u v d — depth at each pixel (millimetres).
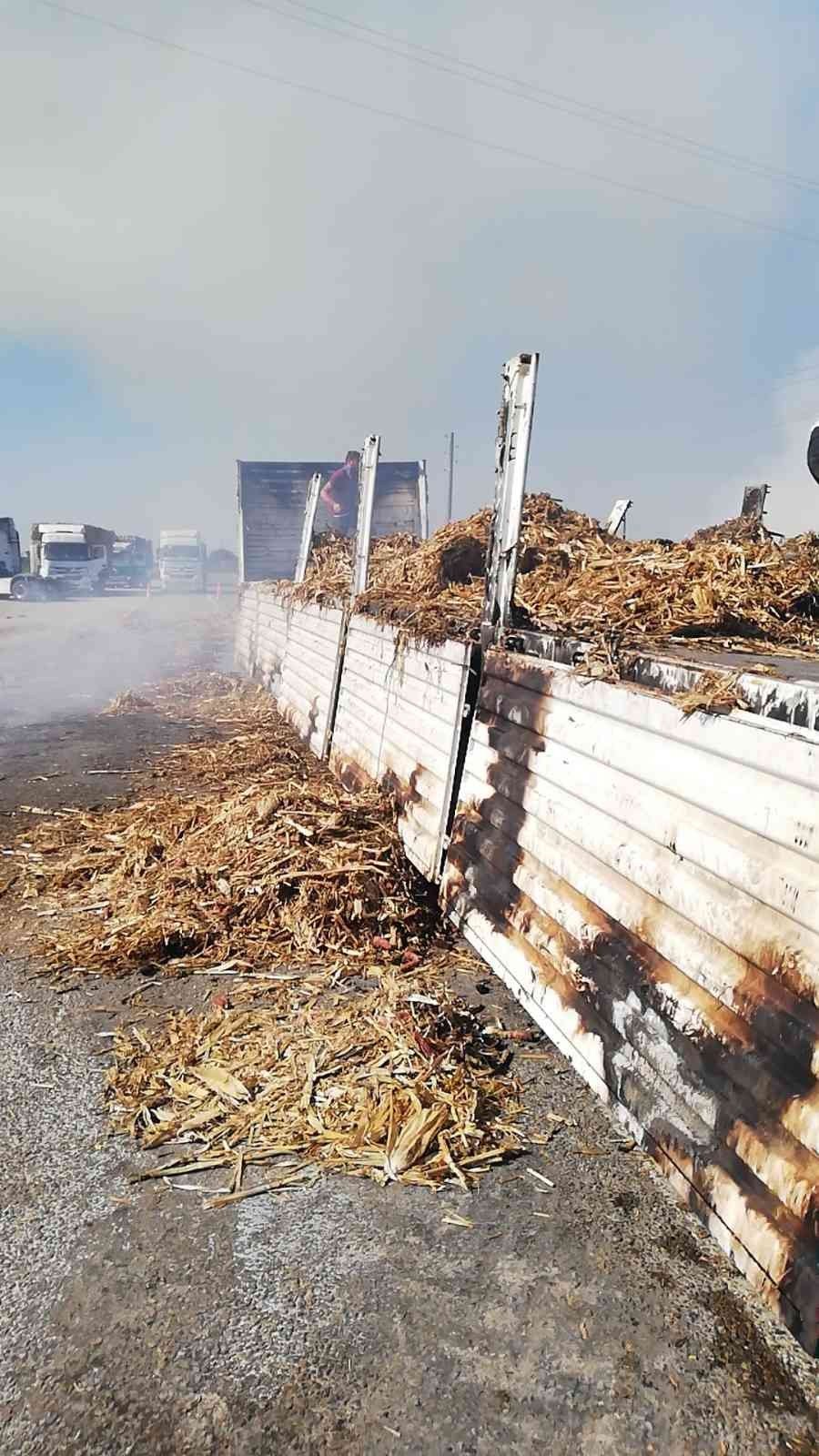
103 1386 1829
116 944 3873
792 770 2117
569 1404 1794
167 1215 2324
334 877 4215
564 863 3221
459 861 4188
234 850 4484
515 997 3473
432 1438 1725
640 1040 2596
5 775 7062
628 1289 2078
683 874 2508
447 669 4695
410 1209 2350
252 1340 1942
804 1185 1903
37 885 4633
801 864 2061
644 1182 2447
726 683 2480
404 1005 3305
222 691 11977
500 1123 2701
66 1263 2158
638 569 4848
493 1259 2174
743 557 4922
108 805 6148
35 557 42469
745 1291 2066
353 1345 1931
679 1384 1835
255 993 3496
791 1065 2020
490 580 4223
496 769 3969
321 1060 2963
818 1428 1746
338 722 7184
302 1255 2191
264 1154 2559
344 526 17766
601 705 3092
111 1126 2691
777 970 2084
